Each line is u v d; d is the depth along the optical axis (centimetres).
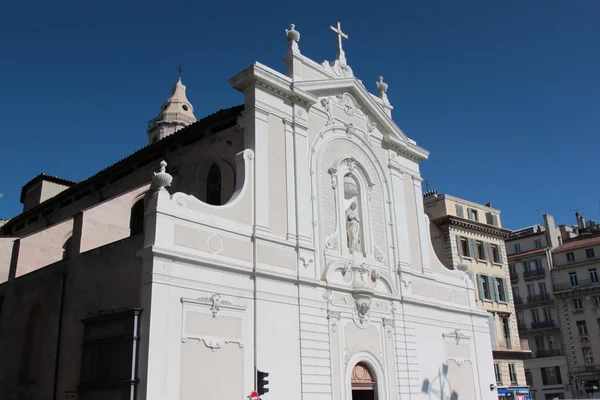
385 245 2541
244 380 1761
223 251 1828
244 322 1822
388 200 2641
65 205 3092
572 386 5503
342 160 2438
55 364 1878
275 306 1928
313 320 2044
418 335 2517
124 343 1581
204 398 1636
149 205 1698
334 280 2186
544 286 5922
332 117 2447
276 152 2147
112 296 1759
